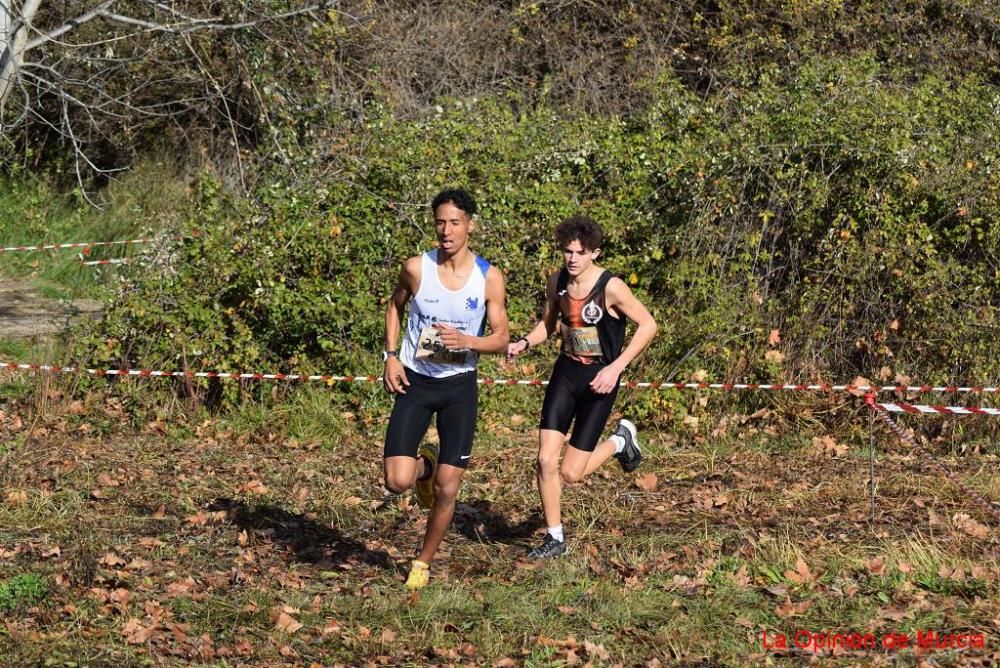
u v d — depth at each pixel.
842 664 9.46
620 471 16.30
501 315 11.04
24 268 30.41
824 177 20.30
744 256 19.86
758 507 14.37
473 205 10.88
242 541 12.83
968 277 19.73
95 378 18.83
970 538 12.91
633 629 10.24
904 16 33.47
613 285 11.88
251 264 19.12
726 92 27.66
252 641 10.00
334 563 12.23
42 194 33.69
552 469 12.24
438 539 11.39
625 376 19.17
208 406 18.92
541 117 25.36
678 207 21.23
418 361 11.05
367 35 30.39
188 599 10.91
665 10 34.47
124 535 13.04
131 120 34.72
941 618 10.40
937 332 19.02
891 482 15.55
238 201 21.19
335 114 27.25
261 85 30.08
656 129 24.61
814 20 33.22
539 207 21.55
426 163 21.73
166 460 16.44
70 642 9.73
